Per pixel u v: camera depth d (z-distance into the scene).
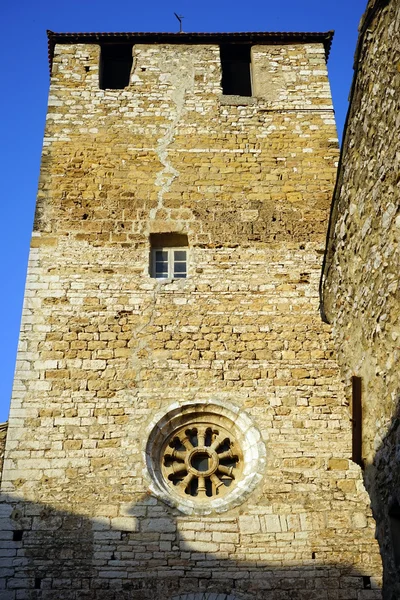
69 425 12.11
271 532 11.20
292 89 16.86
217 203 14.94
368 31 9.82
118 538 11.07
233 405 12.47
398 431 8.70
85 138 15.73
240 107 16.45
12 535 11.03
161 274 14.25
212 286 13.83
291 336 13.25
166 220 14.65
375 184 9.63
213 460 12.12
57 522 11.17
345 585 10.78
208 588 10.70
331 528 11.27
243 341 13.19
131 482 11.59
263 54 17.48
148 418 12.28
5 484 11.48
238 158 15.63
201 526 11.22
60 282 13.68
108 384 12.59
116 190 14.99
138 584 10.70
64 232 14.32
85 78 16.78
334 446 12.07
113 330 13.20
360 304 10.48
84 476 11.62
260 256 14.26
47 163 15.31
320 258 14.28
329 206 15.03
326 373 12.81
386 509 9.12
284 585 10.76
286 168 15.55
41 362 12.75
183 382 12.69
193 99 16.52
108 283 13.74
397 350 8.91
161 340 13.13
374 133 9.68
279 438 12.14
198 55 17.31
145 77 16.84
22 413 12.17
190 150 15.68
